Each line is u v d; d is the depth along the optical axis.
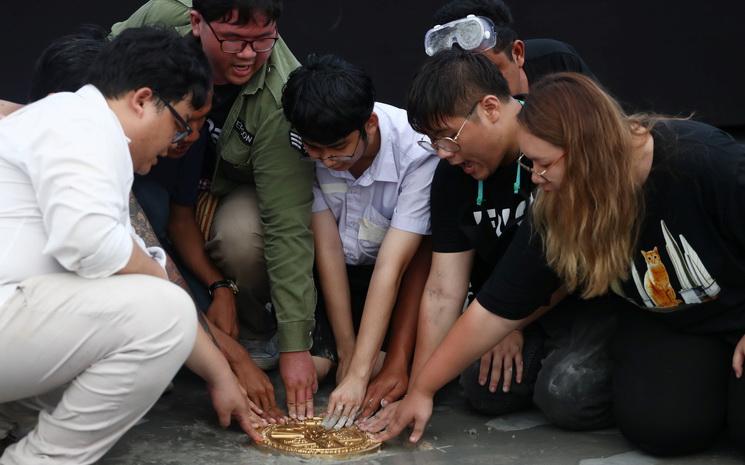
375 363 3.85
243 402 3.37
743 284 3.14
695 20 5.80
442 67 3.24
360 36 5.73
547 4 5.80
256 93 3.66
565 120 2.86
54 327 2.79
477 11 3.89
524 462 3.27
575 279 3.07
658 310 3.24
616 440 3.45
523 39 5.86
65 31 5.59
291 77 3.40
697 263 3.09
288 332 3.63
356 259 3.88
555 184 2.95
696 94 5.86
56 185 2.72
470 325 3.27
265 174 3.67
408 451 3.35
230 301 3.87
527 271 3.19
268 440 3.35
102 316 2.79
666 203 3.04
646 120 3.07
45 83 3.41
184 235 3.91
